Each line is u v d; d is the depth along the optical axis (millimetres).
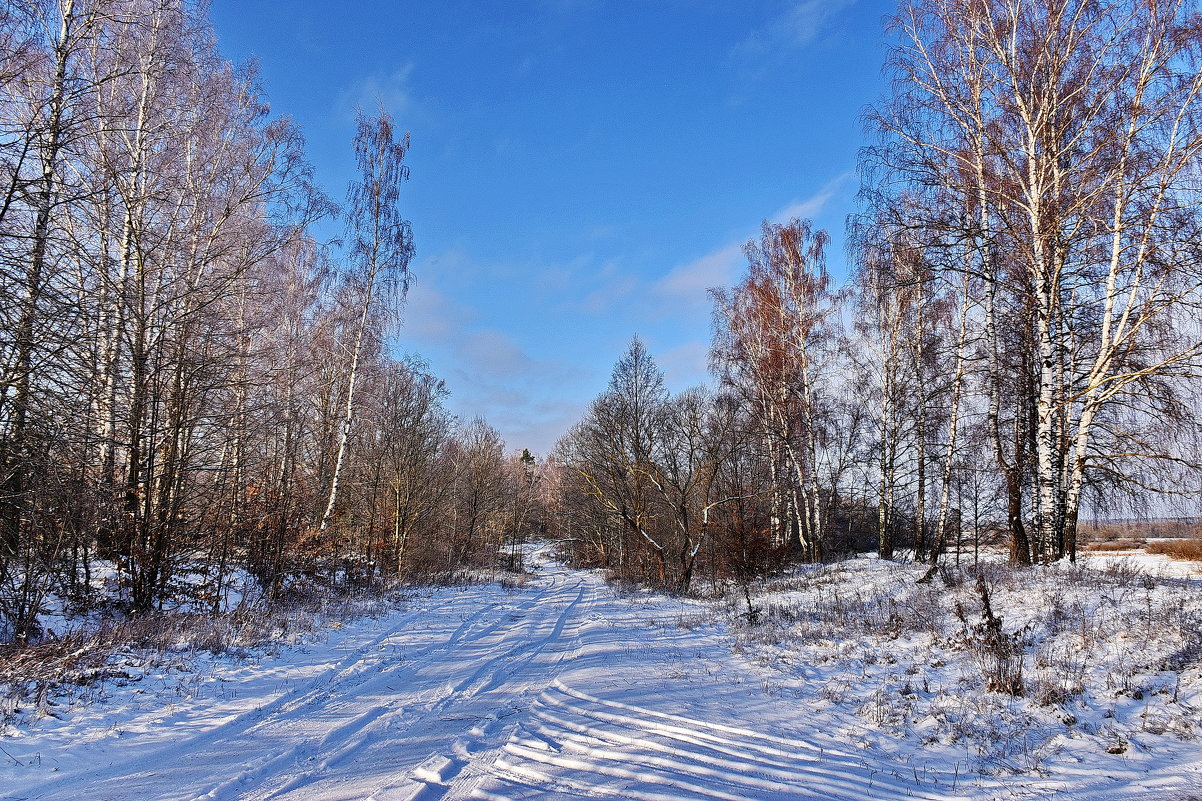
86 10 11836
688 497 26219
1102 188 11297
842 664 8352
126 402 11836
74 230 13008
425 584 23969
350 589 18266
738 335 24266
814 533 24875
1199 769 4496
